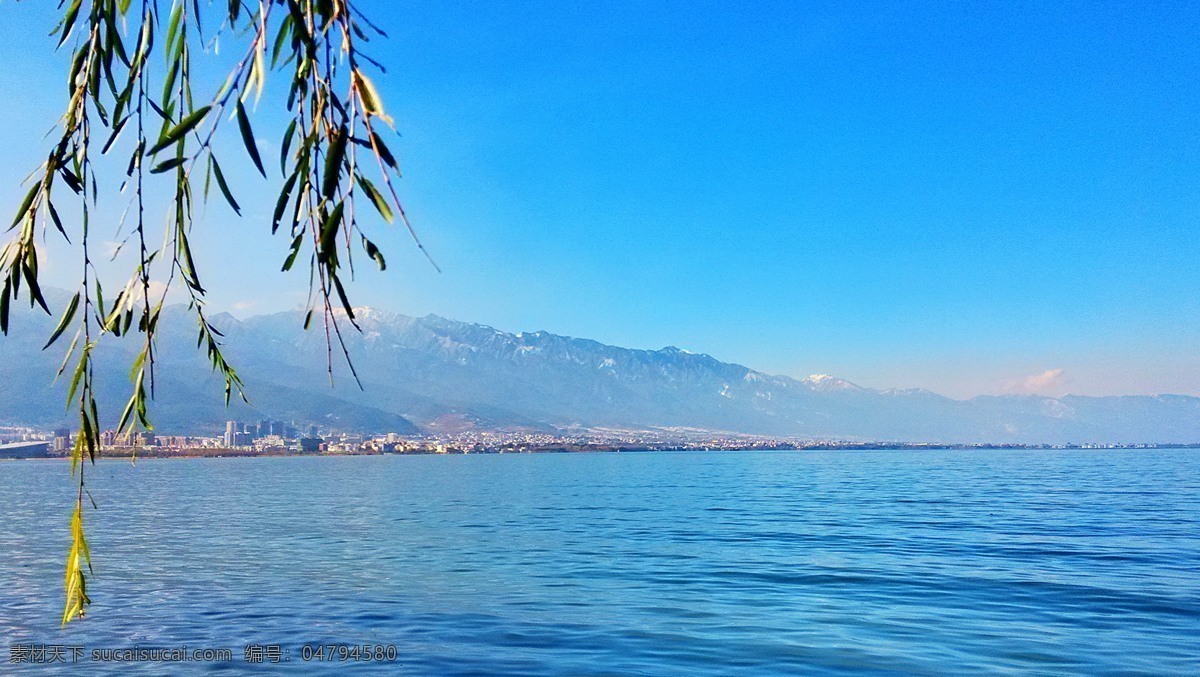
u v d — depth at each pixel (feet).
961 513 175.11
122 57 10.94
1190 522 151.02
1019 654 55.21
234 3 10.81
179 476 425.28
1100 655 54.75
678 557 104.37
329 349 9.28
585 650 56.95
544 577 87.81
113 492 274.98
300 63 9.86
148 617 67.62
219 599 75.25
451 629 63.31
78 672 52.03
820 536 128.98
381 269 9.39
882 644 58.29
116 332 11.52
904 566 96.07
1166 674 50.31
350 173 9.27
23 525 152.35
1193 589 79.71
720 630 62.85
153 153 9.45
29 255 10.78
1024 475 399.24
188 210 10.68
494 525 149.38
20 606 72.43
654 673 51.49
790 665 53.01
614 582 84.89
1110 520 156.15
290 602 73.97
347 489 287.89
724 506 200.34
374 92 9.31
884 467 545.03
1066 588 80.59
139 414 11.84
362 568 94.27
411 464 652.07
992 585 82.53
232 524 152.15
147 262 10.94
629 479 369.09
